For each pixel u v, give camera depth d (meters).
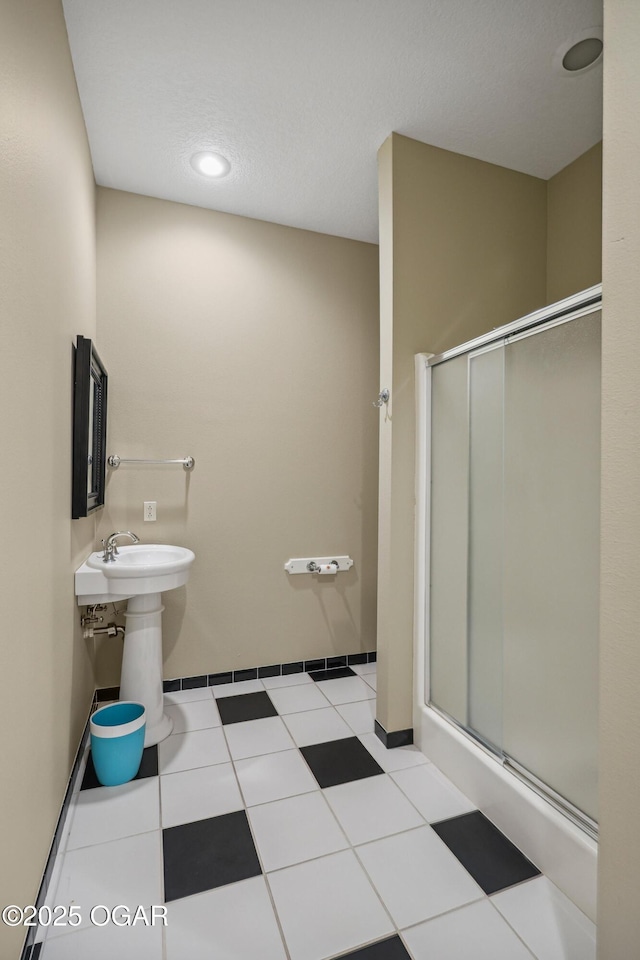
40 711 1.23
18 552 1.05
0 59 0.93
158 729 2.02
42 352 1.25
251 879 1.31
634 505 0.87
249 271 2.60
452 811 1.59
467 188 2.11
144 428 2.40
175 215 2.45
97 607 2.01
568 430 1.32
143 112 1.86
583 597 1.27
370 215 2.58
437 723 1.84
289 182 2.30
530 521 1.46
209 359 2.52
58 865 1.35
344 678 2.66
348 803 1.63
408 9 1.45
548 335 1.38
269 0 1.42
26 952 1.06
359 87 1.74
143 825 1.52
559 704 1.34
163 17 1.47
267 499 2.65
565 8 1.45
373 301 2.88
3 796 0.94
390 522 1.96
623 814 0.89
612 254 0.91
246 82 1.72
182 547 2.42
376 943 1.14
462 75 1.69
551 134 1.99
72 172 1.64
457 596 1.80
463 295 2.08
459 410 1.79
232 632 2.59
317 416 2.75
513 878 1.32
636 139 0.86
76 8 1.44
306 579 2.74
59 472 1.46
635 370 0.87
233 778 1.76
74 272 1.68
